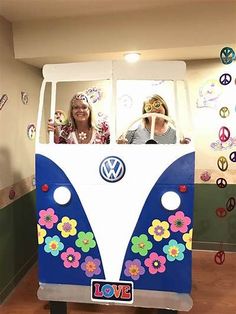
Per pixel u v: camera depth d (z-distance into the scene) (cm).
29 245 261
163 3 202
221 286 231
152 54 234
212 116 273
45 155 167
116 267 169
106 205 165
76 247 171
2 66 213
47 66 171
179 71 167
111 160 162
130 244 166
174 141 209
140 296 169
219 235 285
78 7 202
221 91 268
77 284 174
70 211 168
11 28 227
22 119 247
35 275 252
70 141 192
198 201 285
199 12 208
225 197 280
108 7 204
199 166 281
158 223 163
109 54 227
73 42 224
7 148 222
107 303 172
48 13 211
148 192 161
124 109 284
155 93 278
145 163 160
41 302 214
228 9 205
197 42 211
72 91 291
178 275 165
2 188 214
